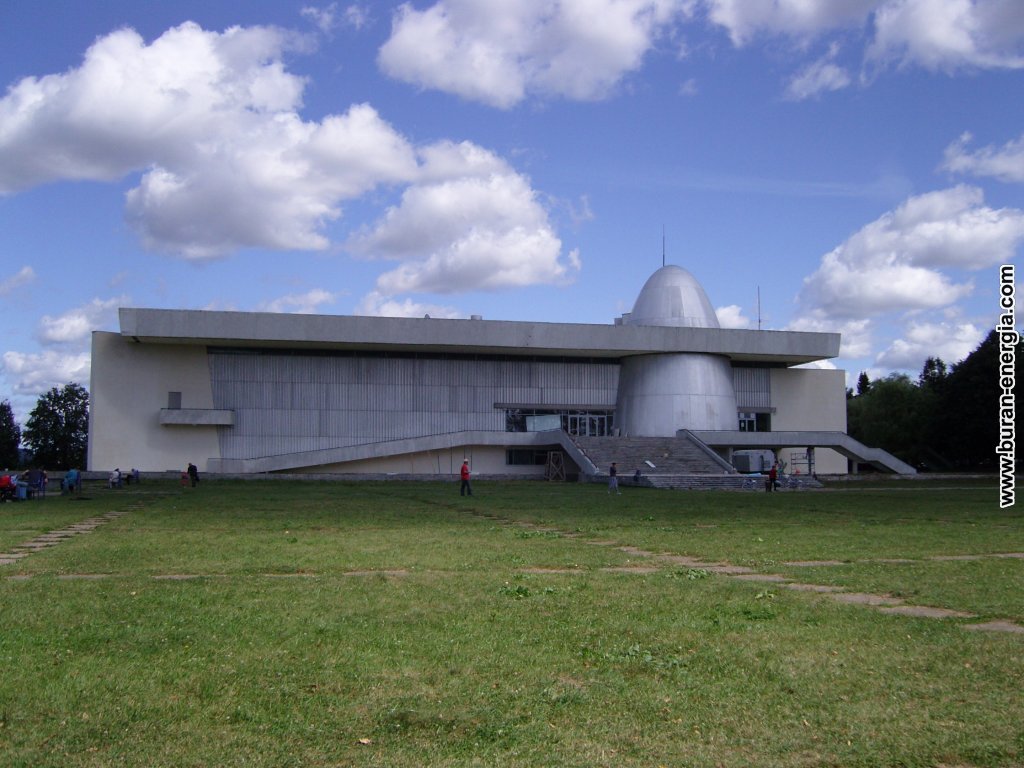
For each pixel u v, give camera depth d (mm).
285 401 61344
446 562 15266
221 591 11938
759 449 65625
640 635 9320
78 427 107125
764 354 64125
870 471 80188
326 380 62031
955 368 74875
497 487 47531
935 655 8516
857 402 91000
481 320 58656
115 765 5879
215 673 7852
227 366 60781
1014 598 11555
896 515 26891
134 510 29000
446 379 63844
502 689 7457
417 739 6348
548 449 63250
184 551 16766
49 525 22609
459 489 44938
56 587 12266
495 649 8703
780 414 70375
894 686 7523
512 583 12734
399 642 8945
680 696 7262
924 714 6848
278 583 12758
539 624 9820
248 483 53156
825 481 56906
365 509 29516
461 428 63781
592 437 59250
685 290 65812
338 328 57000
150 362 59875
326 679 7699
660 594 11789
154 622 9867
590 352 62875
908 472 62500
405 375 63188
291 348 61000
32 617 10117
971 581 13023
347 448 59062
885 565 15008
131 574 13750
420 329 58000
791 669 8023
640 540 19156
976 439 71812
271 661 8242
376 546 17719
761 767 5887
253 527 22312
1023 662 8266
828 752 6121
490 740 6324
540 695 7289
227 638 9109
